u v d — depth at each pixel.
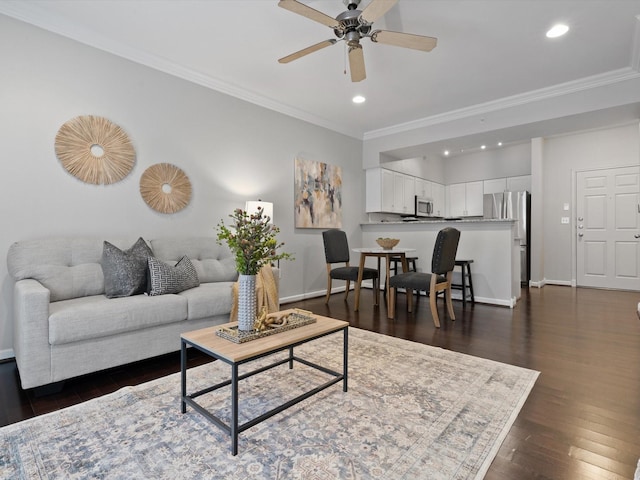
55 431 1.58
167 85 3.32
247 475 1.29
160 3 2.45
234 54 3.16
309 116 4.73
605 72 3.48
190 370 2.28
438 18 2.61
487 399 1.86
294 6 1.97
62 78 2.69
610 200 5.46
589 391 1.95
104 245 2.54
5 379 2.16
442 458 1.39
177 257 3.11
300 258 4.68
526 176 6.73
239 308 1.78
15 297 2.14
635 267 5.27
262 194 4.18
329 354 2.52
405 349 2.64
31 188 2.56
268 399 1.87
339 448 1.45
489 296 4.34
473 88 3.88
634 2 2.42
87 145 2.81
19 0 2.44
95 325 2.04
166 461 1.37
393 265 5.29
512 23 2.67
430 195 7.26
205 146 3.62
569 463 1.36
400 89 3.91
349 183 5.47
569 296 4.86
